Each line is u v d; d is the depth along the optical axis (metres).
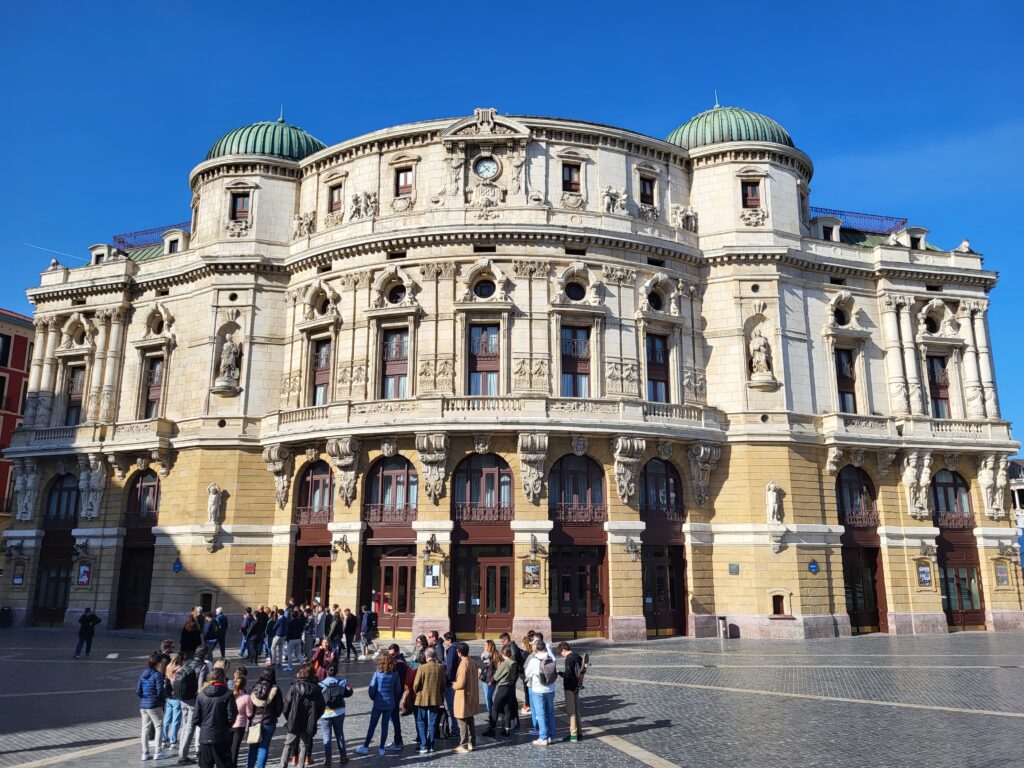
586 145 47.31
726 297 47.28
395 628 40.59
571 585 41.41
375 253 45.34
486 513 40.91
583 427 41.06
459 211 45.09
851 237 54.59
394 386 44.00
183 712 17.73
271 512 45.31
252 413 46.72
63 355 52.84
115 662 33.38
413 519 41.34
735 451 44.94
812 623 42.62
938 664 31.72
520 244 44.44
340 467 42.28
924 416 48.22
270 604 43.81
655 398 45.31
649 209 47.84
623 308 44.94
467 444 41.38
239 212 50.28
